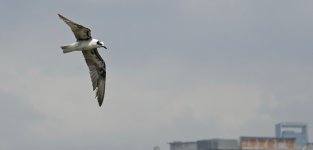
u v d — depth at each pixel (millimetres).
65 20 30156
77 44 30422
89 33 30438
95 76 33531
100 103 33469
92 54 33031
